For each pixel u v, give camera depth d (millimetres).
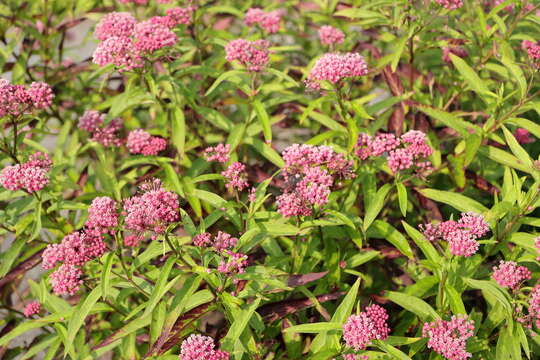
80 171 1558
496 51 1445
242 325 1184
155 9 1710
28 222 1350
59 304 1326
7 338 1257
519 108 1349
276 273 1222
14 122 1316
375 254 1339
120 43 1338
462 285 1271
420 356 1284
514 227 1296
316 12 1735
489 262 1357
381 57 1516
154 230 1171
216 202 1269
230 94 1661
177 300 1191
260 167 1489
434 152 1434
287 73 1597
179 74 1480
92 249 1208
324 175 1235
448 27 1480
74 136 1539
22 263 1353
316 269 1378
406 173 1397
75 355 1292
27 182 1256
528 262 1351
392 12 1495
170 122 1556
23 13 1606
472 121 1515
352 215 1286
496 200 1286
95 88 1708
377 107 1437
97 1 1708
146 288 1261
